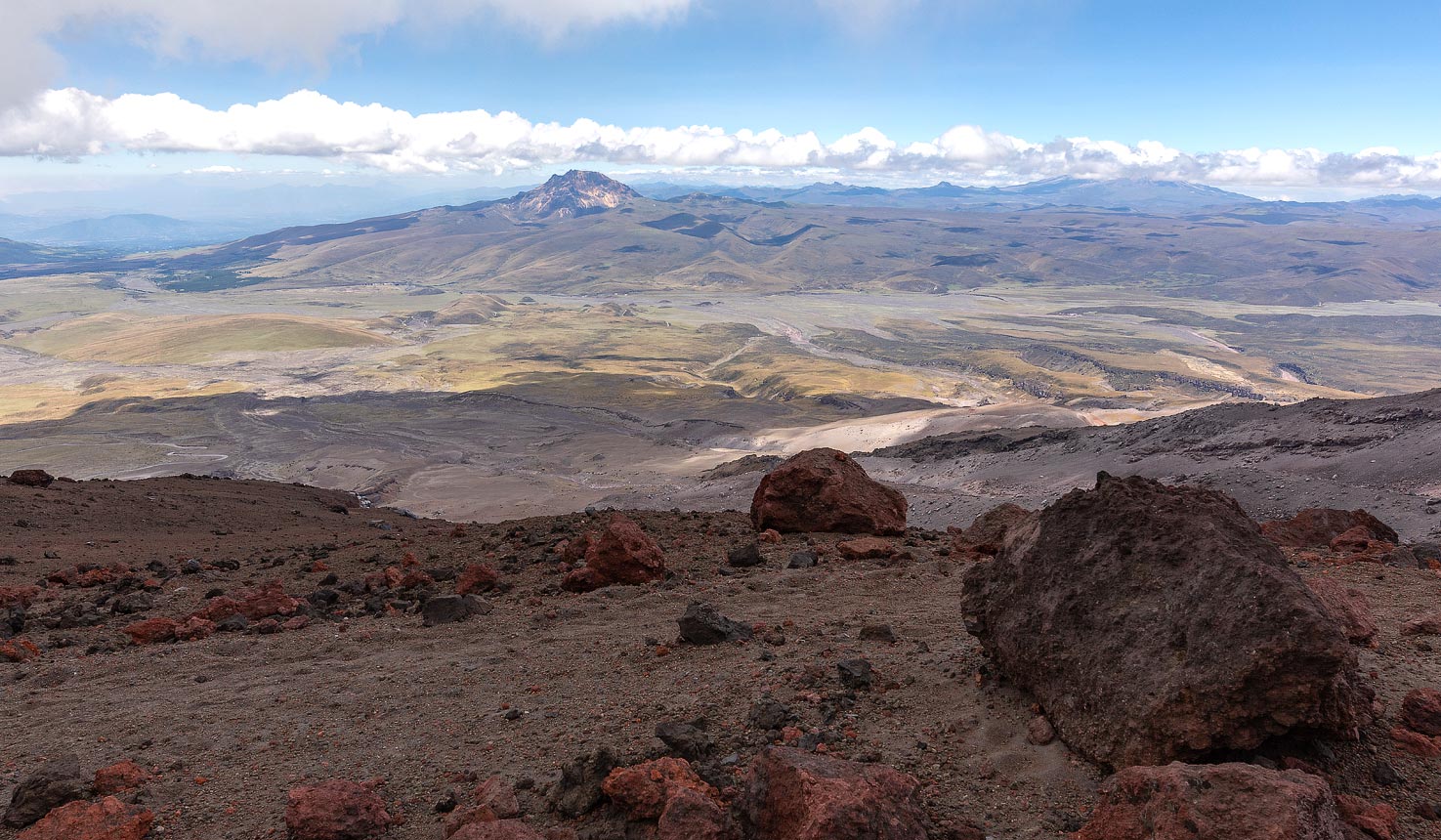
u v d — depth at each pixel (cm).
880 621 1012
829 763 548
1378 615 921
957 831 522
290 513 3962
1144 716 562
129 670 1145
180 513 3484
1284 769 533
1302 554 1476
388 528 3341
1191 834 441
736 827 538
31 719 955
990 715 678
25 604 1708
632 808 577
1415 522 3809
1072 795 555
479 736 784
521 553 1900
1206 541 620
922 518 6162
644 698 827
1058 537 717
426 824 620
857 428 16275
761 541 1836
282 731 859
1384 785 530
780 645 962
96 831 604
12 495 3241
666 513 2375
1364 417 5931
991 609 741
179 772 757
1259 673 535
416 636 1221
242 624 1359
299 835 595
